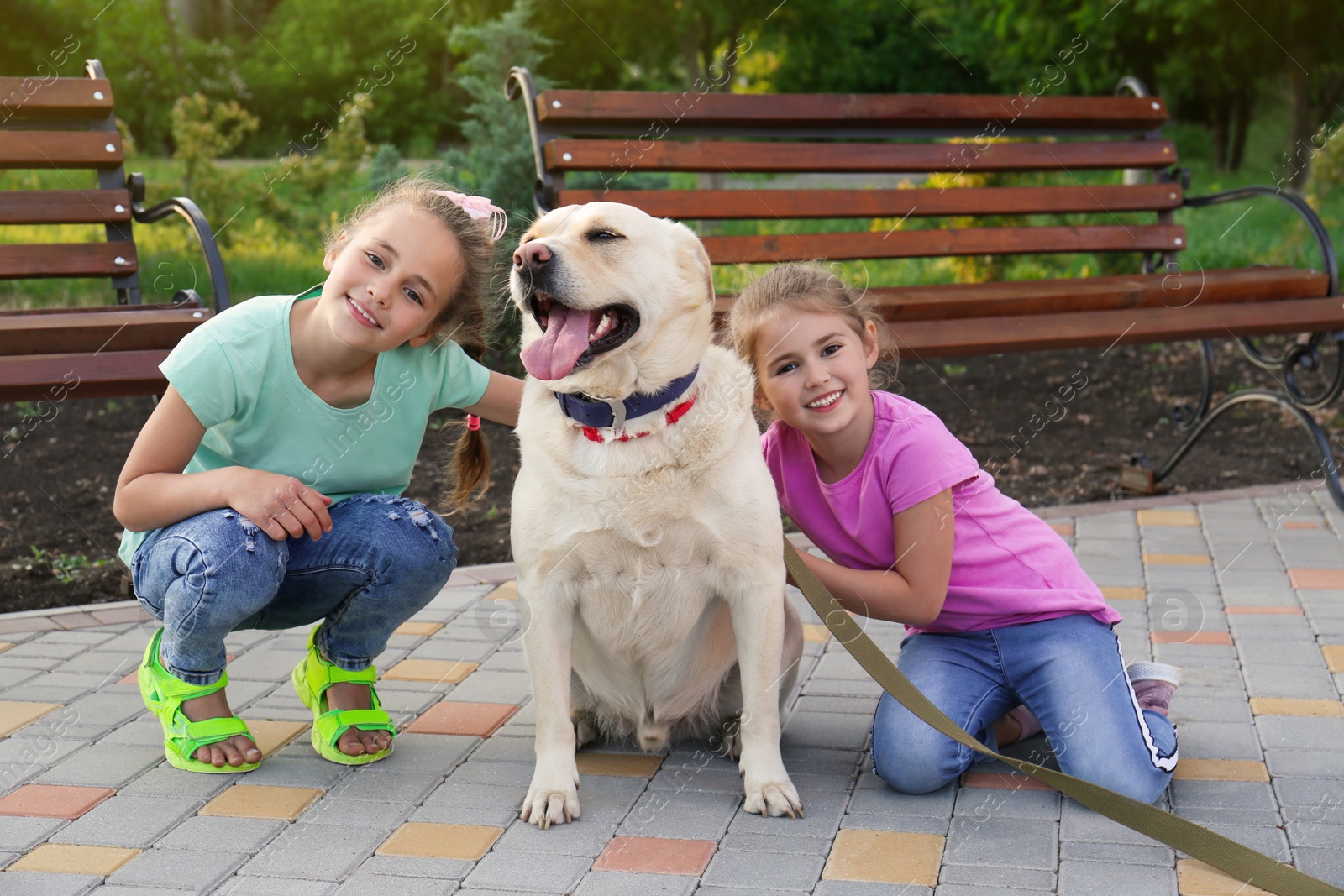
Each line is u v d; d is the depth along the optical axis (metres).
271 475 2.36
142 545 2.43
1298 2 10.97
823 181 11.53
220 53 14.11
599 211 2.25
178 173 10.35
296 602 2.54
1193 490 4.78
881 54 16.11
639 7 14.40
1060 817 2.18
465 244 2.41
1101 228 5.05
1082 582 2.47
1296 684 2.81
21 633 3.29
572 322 2.19
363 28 14.58
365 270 2.29
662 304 2.24
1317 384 6.08
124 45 13.48
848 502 2.46
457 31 11.99
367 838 2.11
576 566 2.29
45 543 4.05
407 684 2.95
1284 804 2.19
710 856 2.04
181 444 2.38
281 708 2.79
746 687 2.29
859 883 1.92
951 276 8.13
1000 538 2.44
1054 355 6.81
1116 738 2.21
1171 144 5.26
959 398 5.97
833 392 2.31
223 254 8.06
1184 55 12.80
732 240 4.43
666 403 2.23
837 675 3.02
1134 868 1.96
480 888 1.92
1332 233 8.90
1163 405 5.91
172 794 2.30
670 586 2.29
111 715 2.72
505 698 2.86
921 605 2.39
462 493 2.84
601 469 2.23
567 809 2.18
